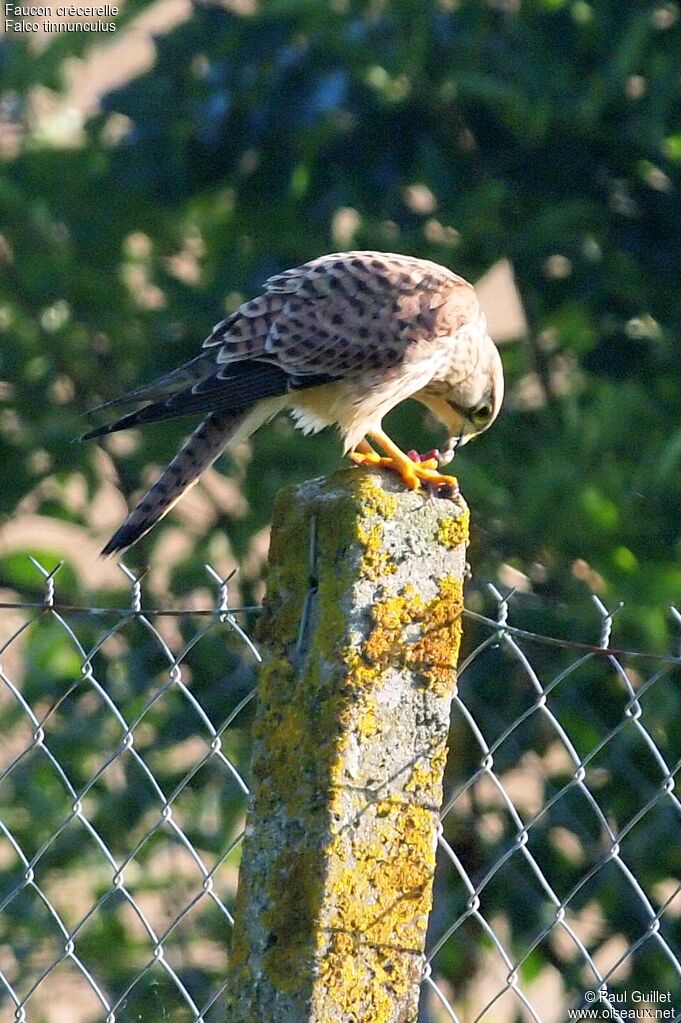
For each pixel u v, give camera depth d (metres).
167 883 10.04
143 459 12.36
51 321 12.73
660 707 9.84
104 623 11.01
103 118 12.70
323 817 5.06
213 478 12.09
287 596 5.22
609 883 9.72
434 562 5.20
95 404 12.79
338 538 5.11
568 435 10.88
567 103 11.26
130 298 12.80
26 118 13.03
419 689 5.18
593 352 11.69
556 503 10.51
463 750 10.00
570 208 11.45
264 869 5.16
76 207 12.69
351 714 5.08
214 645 10.72
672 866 9.76
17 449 12.40
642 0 11.33
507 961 5.56
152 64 12.26
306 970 5.05
